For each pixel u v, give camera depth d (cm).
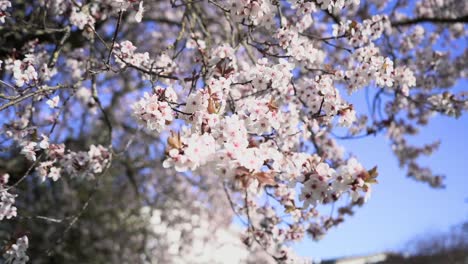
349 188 255
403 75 437
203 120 280
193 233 1098
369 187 254
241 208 496
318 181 262
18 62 367
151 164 957
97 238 1145
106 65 360
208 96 290
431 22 653
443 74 720
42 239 1041
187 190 1072
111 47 346
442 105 532
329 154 538
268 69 348
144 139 915
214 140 260
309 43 410
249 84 413
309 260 461
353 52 395
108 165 441
